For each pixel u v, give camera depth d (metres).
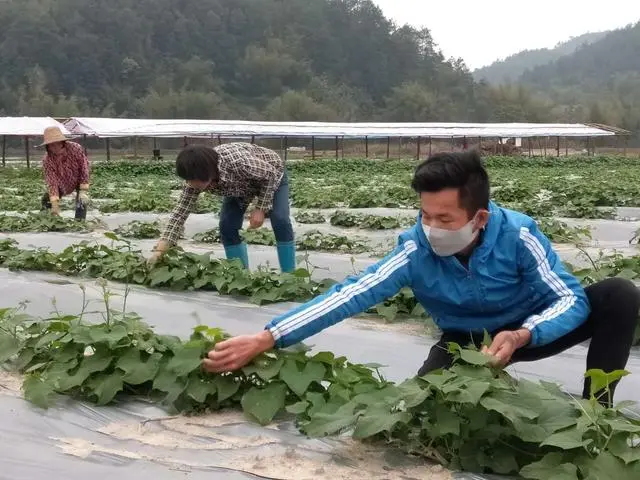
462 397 2.70
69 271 7.08
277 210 6.43
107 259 6.94
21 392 3.62
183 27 105.94
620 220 12.91
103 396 3.48
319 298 3.28
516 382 3.24
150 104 89.62
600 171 34.75
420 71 119.00
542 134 50.81
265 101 102.44
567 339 3.52
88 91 92.38
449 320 3.48
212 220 12.64
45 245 9.55
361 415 2.96
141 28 102.06
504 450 2.88
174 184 24.91
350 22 119.06
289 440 3.13
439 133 47.09
